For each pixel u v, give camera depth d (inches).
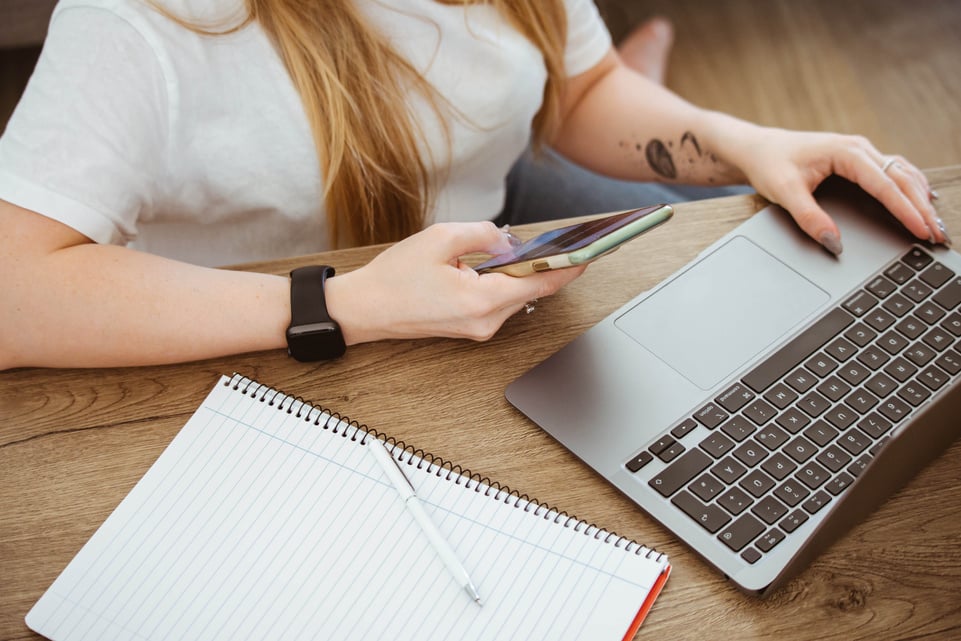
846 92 83.0
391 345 28.8
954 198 32.9
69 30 29.6
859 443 25.6
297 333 27.6
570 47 42.0
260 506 24.9
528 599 23.0
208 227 37.4
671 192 52.0
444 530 24.2
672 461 25.4
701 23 89.2
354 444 26.1
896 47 86.3
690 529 24.0
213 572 23.8
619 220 25.7
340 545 24.1
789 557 23.3
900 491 24.7
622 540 23.9
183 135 33.0
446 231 28.4
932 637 22.3
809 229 31.4
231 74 33.3
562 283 28.4
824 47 86.6
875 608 22.7
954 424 23.9
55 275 27.9
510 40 38.2
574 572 23.4
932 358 27.7
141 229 37.3
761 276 30.3
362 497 25.0
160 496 25.2
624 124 42.9
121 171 29.8
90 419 27.1
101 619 23.1
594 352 28.2
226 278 29.1
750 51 86.7
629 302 29.6
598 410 26.7
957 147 78.5
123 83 29.9
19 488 25.6
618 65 44.8
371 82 34.7
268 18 32.7
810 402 26.6
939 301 29.3
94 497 25.4
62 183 28.3
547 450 26.2
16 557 24.3
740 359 27.8
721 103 82.5
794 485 24.7
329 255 31.2
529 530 24.2
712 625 22.6
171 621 23.0
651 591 23.0
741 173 38.2
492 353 28.6
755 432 25.9
